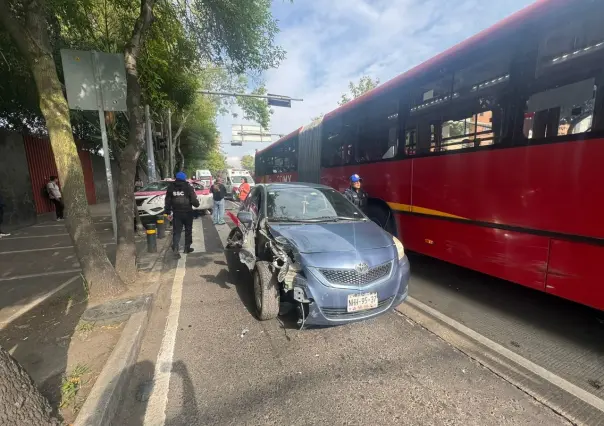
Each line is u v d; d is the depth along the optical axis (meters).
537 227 3.49
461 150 4.43
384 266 3.55
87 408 2.25
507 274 3.85
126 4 7.28
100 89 4.82
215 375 2.89
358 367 3.00
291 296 3.73
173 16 7.05
